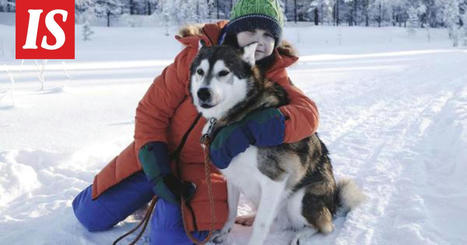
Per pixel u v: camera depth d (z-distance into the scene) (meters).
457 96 6.66
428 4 37.91
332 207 2.65
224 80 2.20
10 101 6.60
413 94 7.35
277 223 2.75
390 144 4.32
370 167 3.62
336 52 21.23
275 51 2.50
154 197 2.56
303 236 2.48
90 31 25.88
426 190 3.03
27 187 3.29
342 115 5.84
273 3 2.39
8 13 35.94
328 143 4.44
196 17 29.61
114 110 6.06
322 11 39.66
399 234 2.41
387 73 10.76
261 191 2.35
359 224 2.58
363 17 44.03
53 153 3.83
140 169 2.53
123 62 14.41
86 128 5.00
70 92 7.60
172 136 2.58
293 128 2.18
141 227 2.67
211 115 2.31
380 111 6.08
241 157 2.24
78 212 2.57
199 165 2.62
